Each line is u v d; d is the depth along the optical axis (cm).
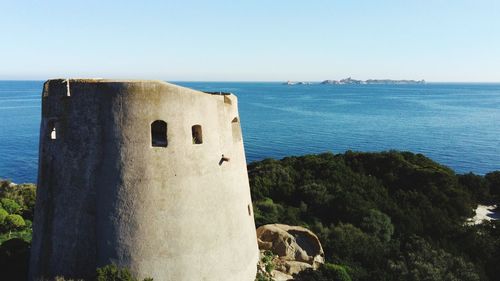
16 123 18450
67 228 2345
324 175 6306
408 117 19775
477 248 4234
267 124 17138
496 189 6988
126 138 2239
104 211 2269
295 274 3123
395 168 6638
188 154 2339
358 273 3572
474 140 13325
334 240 4028
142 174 2248
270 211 4931
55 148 2416
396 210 5112
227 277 2488
